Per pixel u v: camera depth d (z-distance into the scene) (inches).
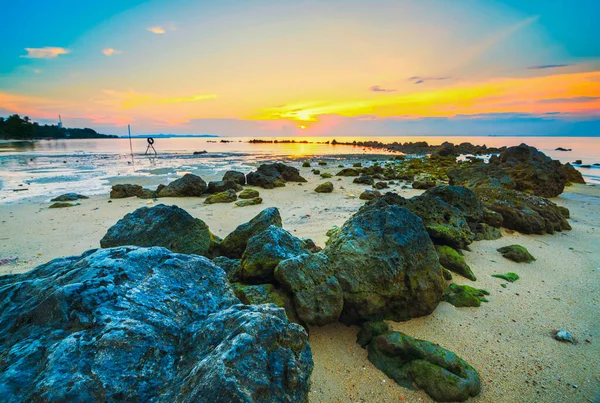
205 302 145.7
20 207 649.6
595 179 1178.0
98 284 130.5
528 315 276.7
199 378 100.1
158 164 1640.0
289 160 1958.7
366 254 264.2
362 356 224.2
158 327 122.3
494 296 307.3
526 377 208.1
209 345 118.2
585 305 294.5
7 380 96.7
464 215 463.8
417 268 267.3
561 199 807.1
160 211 351.9
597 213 658.8
